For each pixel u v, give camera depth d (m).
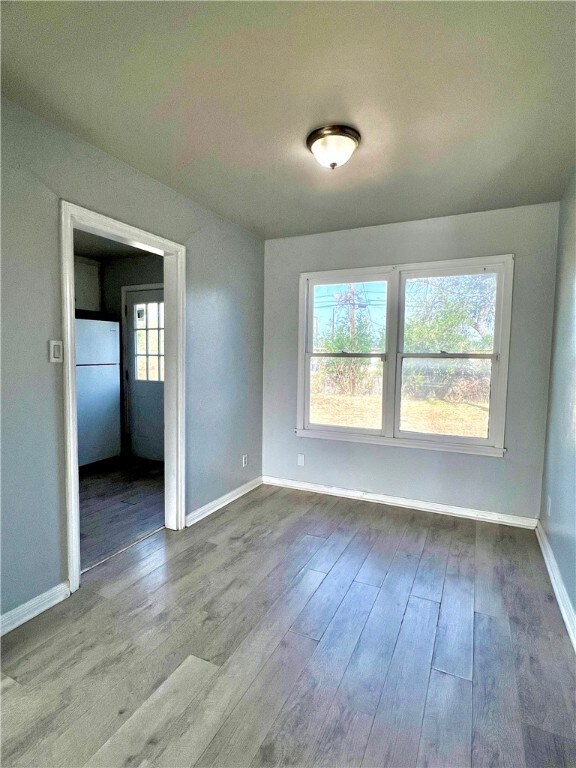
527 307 3.05
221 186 2.73
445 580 2.38
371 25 1.38
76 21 1.38
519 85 1.68
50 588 2.07
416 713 1.50
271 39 1.45
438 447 3.37
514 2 1.28
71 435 2.13
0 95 1.77
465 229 3.22
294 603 2.14
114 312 4.81
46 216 1.99
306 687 1.60
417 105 1.83
